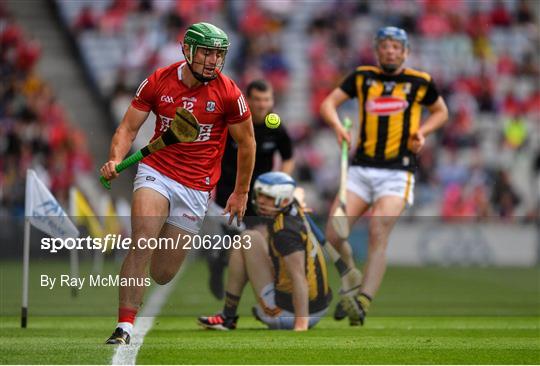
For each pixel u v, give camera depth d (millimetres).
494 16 86562
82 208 36188
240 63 80625
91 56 80188
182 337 24328
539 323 30266
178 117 20500
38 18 84250
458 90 79250
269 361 19141
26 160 66688
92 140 75875
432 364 19078
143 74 78125
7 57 75500
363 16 84625
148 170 22094
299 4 85250
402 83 30172
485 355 20453
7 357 19109
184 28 81812
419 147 30062
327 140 75625
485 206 71875
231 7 83875
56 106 72625
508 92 80000
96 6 82938
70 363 18359
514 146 77750
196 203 22484
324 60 81812
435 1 85438
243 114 22078
